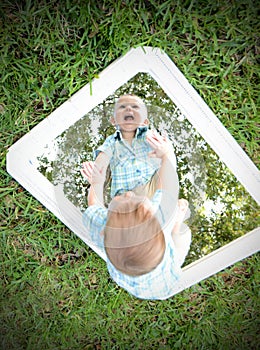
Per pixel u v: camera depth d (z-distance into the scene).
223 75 1.51
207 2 1.45
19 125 1.53
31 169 1.52
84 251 1.62
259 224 1.59
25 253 1.63
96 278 1.65
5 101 1.53
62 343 1.66
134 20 1.46
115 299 1.65
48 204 1.52
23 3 1.45
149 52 1.46
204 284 1.65
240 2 1.45
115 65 1.46
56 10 1.46
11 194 1.58
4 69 1.49
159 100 1.47
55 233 1.61
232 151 1.51
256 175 1.53
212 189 1.56
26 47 1.49
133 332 1.67
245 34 1.47
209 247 1.58
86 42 1.48
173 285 1.56
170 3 1.45
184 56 1.49
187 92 1.47
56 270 1.63
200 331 1.67
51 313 1.66
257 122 1.53
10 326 1.64
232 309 1.66
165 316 1.66
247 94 1.52
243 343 1.66
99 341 1.67
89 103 1.46
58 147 1.48
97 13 1.46
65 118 1.47
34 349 1.65
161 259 1.38
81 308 1.66
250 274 1.64
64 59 1.49
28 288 1.65
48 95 1.50
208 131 1.49
